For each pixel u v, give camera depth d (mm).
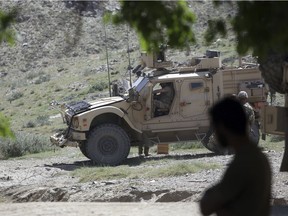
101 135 47969
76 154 57062
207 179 34094
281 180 30234
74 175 41438
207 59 49812
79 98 108188
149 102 49062
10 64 145000
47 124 92188
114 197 31656
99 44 144250
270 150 48438
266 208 11602
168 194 30094
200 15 113812
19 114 108500
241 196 11422
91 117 48062
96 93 108625
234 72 50781
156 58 49469
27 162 53344
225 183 11422
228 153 48406
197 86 49281
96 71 125188
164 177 36938
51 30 147875
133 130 49219
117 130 48062
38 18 149875
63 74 130375
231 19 10945
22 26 149500
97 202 31016
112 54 135875
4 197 35844
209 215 11844
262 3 10055
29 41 148000
